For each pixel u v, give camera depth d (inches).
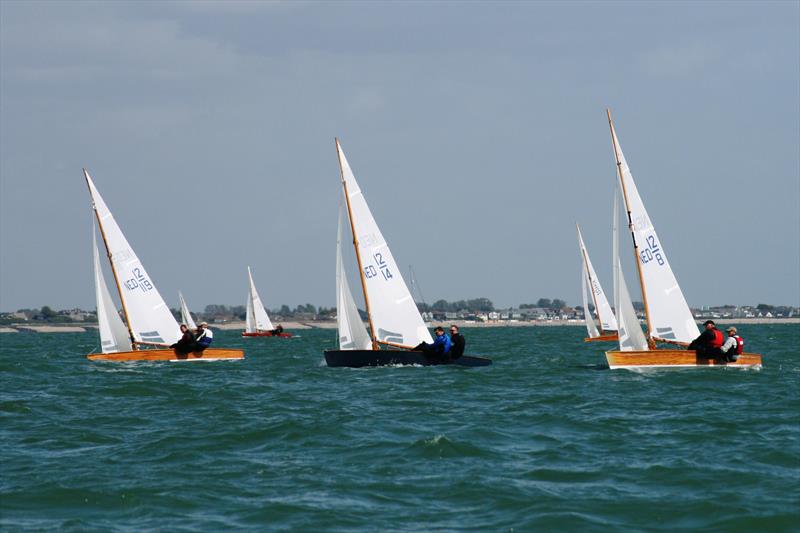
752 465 2230.6
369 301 4835.1
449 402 3385.8
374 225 4840.1
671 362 4357.8
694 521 1808.6
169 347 5487.2
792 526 1774.1
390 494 2009.1
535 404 3302.2
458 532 1753.2
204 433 2719.0
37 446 2566.4
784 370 4483.3
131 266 5506.9
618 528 1772.9
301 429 2714.1
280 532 1758.1
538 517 1830.7
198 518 1850.4
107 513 1895.9
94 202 5428.2
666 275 4453.7
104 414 3166.8
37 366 5467.5
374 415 3031.5
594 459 2327.8
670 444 2503.7
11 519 1859.0
